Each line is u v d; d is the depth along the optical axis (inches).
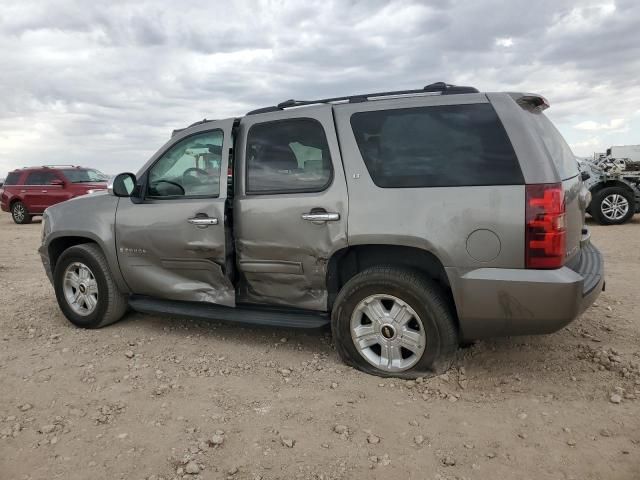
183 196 171.6
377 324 143.3
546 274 124.3
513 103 133.6
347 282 146.6
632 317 189.0
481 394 133.8
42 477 105.7
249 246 159.3
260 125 161.2
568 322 126.2
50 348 176.9
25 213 692.7
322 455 109.8
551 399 129.6
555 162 134.9
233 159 163.6
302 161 153.4
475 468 104.0
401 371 141.7
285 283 157.6
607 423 117.7
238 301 167.6
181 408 131.6
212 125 168.6
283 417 125.3
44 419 128.6
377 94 151.3
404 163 139.3
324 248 146.9
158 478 104.2
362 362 146.5
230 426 122.1
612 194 473.4
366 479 102.0
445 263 132.2
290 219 151.1
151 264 177.3
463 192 131.0
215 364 159.0
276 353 166.1
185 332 188.5
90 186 675.4
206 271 167.3
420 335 138.5
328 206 145.6
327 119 150.2
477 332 135.6
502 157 129.3
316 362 156.5
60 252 207.0
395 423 121.0
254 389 140.8
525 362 150.6
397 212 137.1
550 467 103.3
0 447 117.0
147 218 175.0
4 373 156.8
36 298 247.3
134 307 186.2
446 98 139.0
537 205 124.1
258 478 103.0
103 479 104.4
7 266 346.6
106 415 129.3
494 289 127.6
